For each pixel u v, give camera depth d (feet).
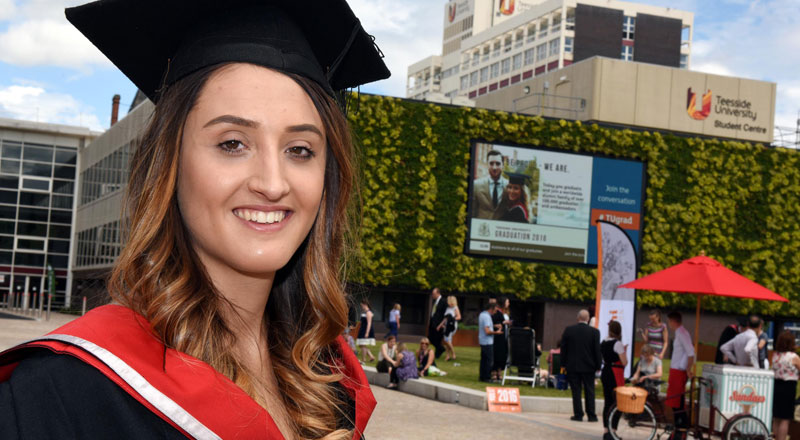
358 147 4.78
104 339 2.87
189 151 3.26
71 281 164.76
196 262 3.35
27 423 2.63
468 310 91.61
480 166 84.43
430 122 82.58
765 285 91.61
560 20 298.15
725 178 91.30
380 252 79.77
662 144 90.17
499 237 85.05
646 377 32.48
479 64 355.56
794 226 92.73
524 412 39.81
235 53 3.38
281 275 4.33
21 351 2.78
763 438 30.48
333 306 4.24
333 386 4.27
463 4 408.67
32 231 164.76
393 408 37.42
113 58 4.00
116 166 130.00
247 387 3.39
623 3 293.84
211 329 3.33
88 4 3.65
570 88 129.90
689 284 35.81
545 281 86.02
